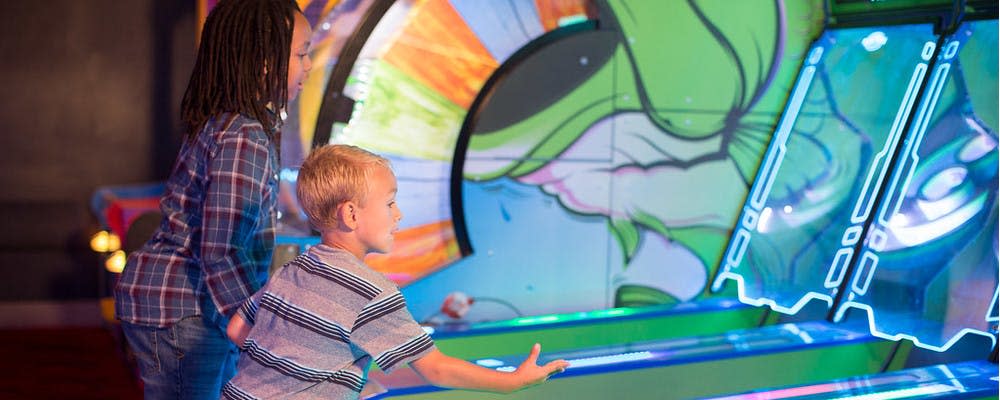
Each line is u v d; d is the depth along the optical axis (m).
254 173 1.97
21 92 5.32
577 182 3.89
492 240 3.76
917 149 3.80
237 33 2.05
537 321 3.72
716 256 4.25
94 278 5.51
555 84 3.77
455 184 3.64
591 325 3.77
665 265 4.13
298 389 1.78
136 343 2.03
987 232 3.52
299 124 3.37
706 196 4.17
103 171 5.50
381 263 3.60
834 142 4.07
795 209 4.13
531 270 3.86
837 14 4.20
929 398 3.11
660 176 4.05
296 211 3.35
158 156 5.58
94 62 5.42
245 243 1.97
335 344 1.78
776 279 4.14
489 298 3.80
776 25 4.16
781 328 3.85
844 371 3.67
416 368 1.83
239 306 1.94
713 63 4.07
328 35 3.38
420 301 3.68
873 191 3.92
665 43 3.96
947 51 3.73
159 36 5.52
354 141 3.46
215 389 2.06
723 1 4.05
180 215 2.04
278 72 2.11
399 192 3.58
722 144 4.16
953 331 3.59
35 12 5.30
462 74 3.62
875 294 3.83
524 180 3.78
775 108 4.24
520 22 3.68
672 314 3.96
